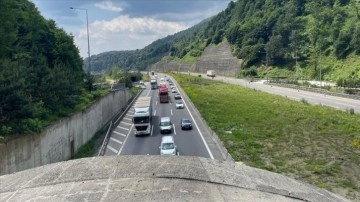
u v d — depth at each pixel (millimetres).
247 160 29609
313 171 26859
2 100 21984
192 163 7207
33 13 44469
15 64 25922
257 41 144750
